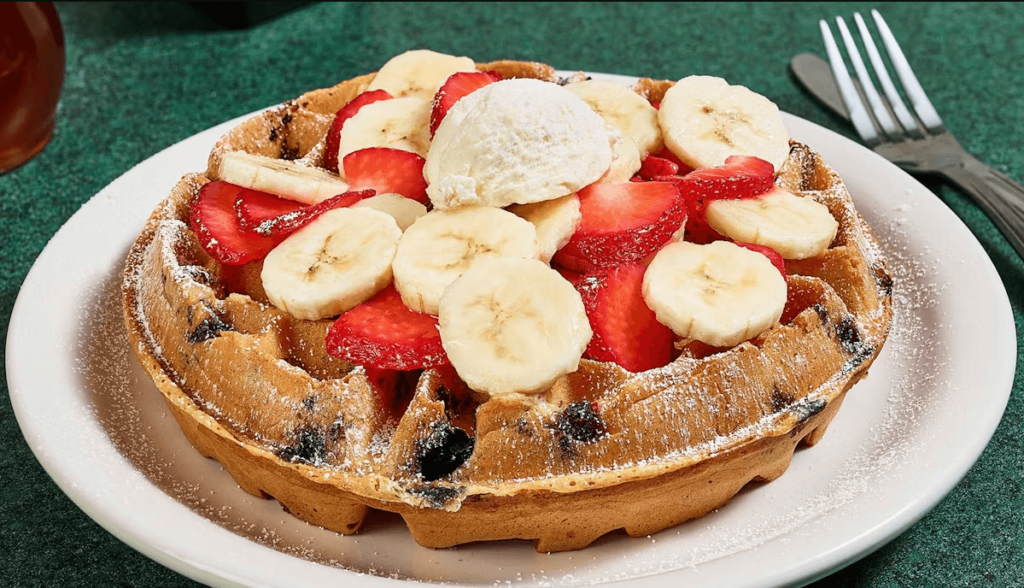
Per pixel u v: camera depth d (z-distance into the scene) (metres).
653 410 0.37
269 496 0.40
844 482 0.39
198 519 0.37
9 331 0.42
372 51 0.64
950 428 0.39
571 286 0.38
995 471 0.41
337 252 0.40
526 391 0.37
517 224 0.40
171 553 0.36
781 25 0.66
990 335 0.42
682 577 0.36
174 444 0.41
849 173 0.49
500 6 0.69
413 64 0.49
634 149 0.43
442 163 0.41
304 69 0.62
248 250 0.41
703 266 0.39
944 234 0.46
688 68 0.61
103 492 0.37
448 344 0.37
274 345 0.39
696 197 0.41
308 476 0.37
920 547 0.39
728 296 0.39
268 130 0.47
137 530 0.36
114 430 0.41
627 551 0.38
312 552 0.38
